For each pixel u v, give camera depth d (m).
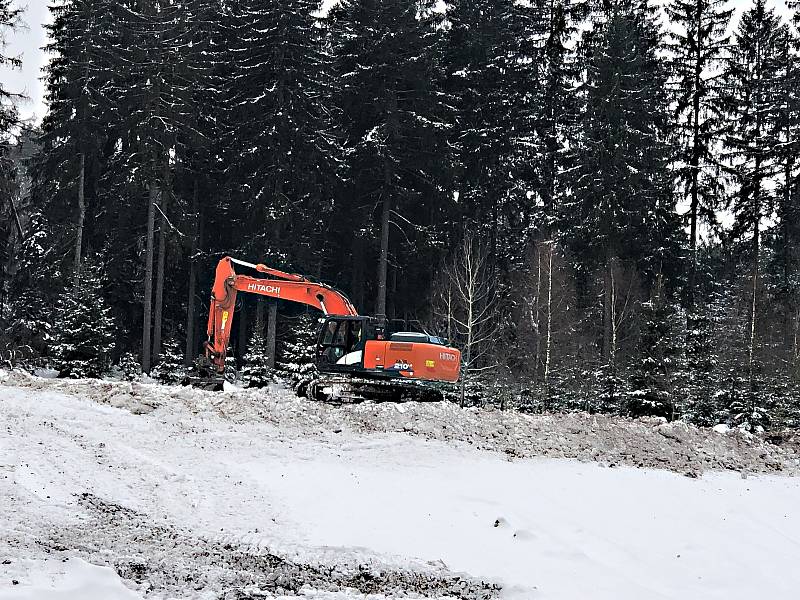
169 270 41.06
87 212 39.84
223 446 15.62
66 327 32.38
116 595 7.70
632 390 30.59
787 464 19.44
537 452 17.17
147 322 36.53
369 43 37.91
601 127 38.41
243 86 38.31
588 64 41.19
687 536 13.09
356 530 11.95
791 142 38.97
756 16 45.44
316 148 37.19
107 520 10.85
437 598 9.53
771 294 42.22
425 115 38.62
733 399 32.12
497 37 42.59
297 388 21.22
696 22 42.62
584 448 17.80
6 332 36.31
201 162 39.69
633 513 13.93
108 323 33.28
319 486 13.87
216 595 8.38
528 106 43.38
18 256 39.06
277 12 37.03
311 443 16.28
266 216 35.91
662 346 31.12
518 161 41.19
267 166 37.16
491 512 13.27
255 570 9.59
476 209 41.84
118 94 38.62
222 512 12.17
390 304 42.22
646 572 11.54
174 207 37.56
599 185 37.50
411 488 14.23
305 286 21.92
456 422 18.22
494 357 34.19
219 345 21.77
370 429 17.44
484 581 10.39
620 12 42.62
